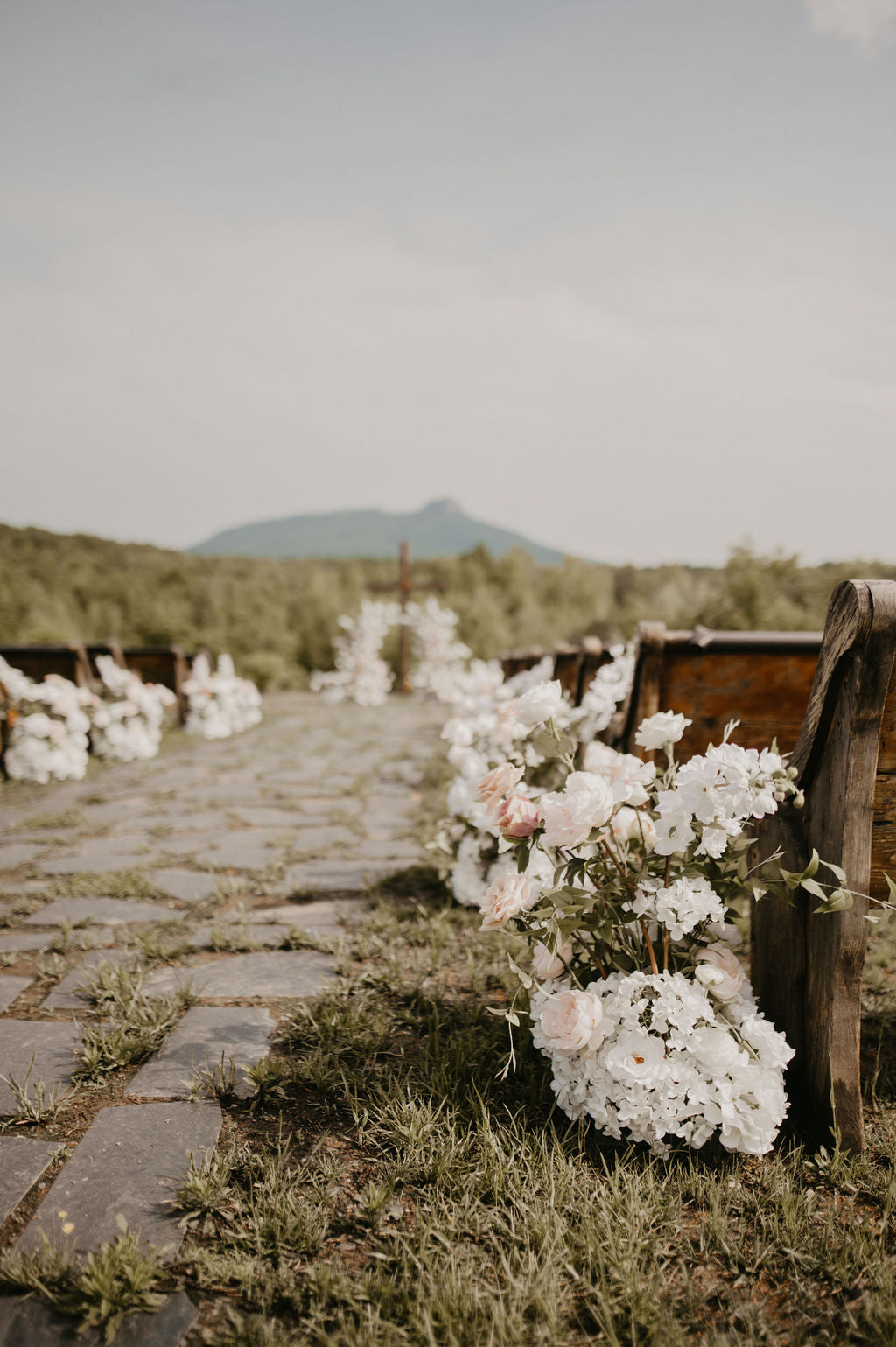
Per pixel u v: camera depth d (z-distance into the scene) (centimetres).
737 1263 137
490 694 450
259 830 454
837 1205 150
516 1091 185
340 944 273
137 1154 162
